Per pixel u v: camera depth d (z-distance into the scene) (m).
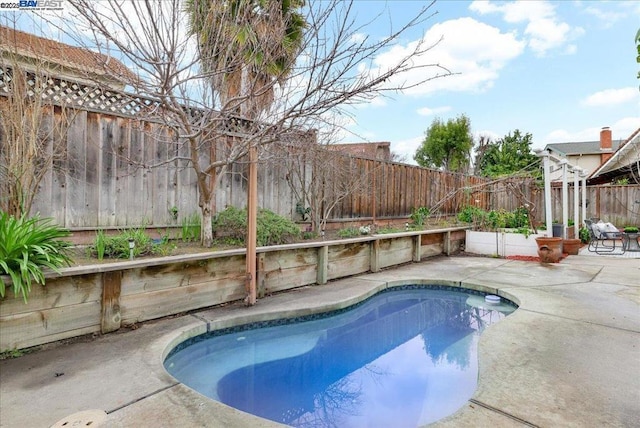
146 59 2.74
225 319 3.50
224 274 3.98
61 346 2.80
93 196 4.06
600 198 11.34
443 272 5.97
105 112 4.13
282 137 3.88
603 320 3.50
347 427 2.20
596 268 6.27
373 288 4.81
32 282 2.70
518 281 5.24
